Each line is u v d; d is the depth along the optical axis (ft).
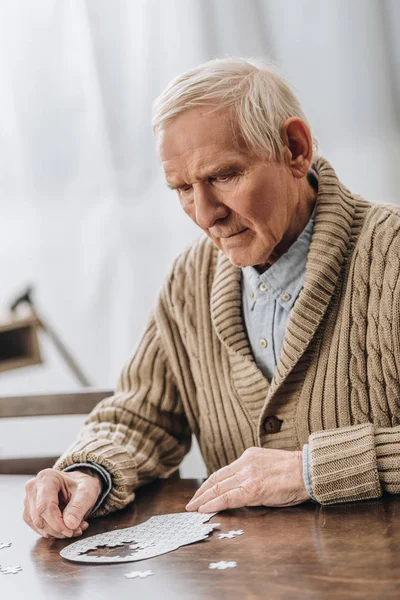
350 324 5.81
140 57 14.10
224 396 6.38
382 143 13.46
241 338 6.23
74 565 4.74
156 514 5.55
